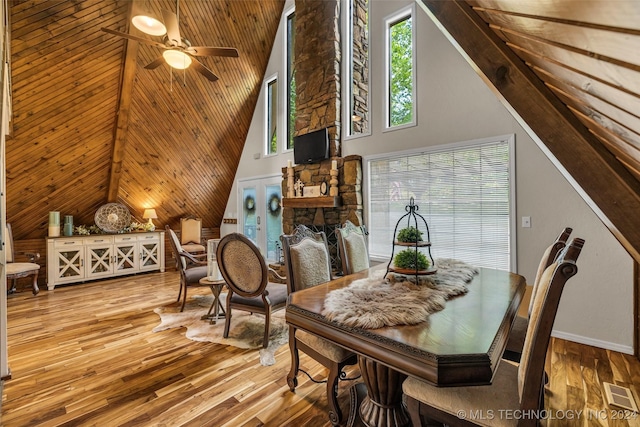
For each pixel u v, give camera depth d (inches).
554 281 36.8
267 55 229.0
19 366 90.7
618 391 75.9
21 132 150.9
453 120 134.0
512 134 117.6
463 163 131.8
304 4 196.7
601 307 100.0
